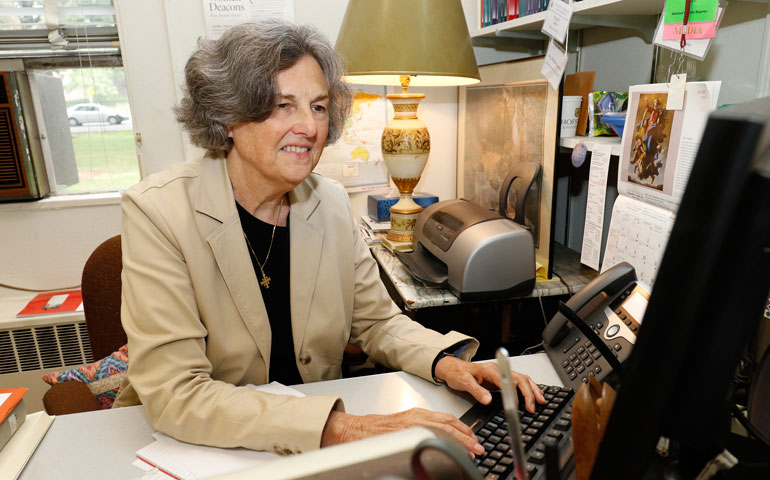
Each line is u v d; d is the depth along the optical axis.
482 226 1.35
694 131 0.95
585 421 0.53
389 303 1.20
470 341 1.03
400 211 1.79
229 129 0.98
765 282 0.35
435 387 0.94
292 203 1.08
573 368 0.91
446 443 0.28
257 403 0.79
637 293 0.88
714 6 0.95
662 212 1.05
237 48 0.92
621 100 1.40
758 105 0.36
